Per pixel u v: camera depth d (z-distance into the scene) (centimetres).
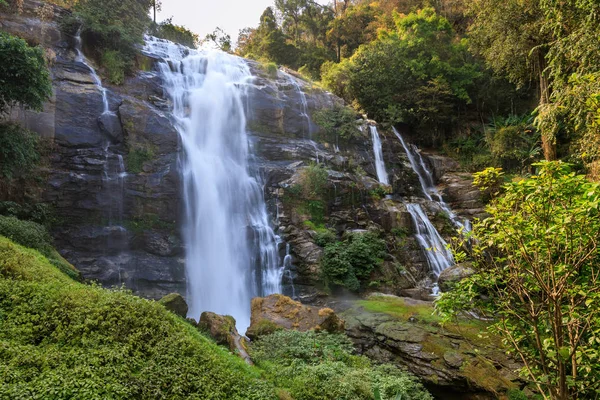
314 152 2150
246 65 2458
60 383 464
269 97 2209
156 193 1611
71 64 1714
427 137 3059
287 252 1762
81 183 1482
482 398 947
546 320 635
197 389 541
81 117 1589
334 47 4234
